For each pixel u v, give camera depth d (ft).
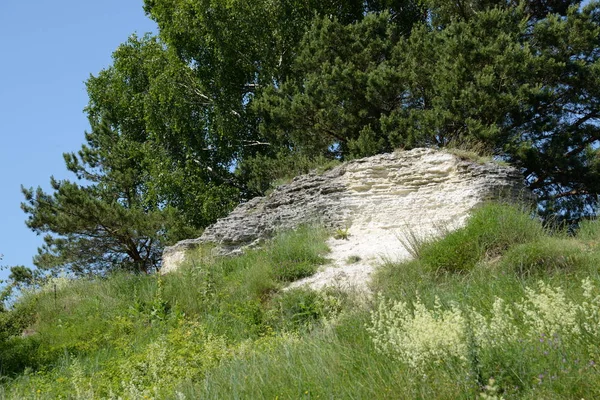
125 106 129.18
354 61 98.48
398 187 68.64
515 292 39.60
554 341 28.27
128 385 37.73
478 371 26.37
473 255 50.01
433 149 70.28
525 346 28.22
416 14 121.08
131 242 107.76
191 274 62.59
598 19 87.40
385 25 101.04
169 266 76.28
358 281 53.83
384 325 35.42
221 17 116.78
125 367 40.81
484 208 56.70
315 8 118.52
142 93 125.80
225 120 115.96
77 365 43.37
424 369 29.04
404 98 94.84
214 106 117.60
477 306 38.04
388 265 53.26
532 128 82.33
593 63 83.87
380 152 88.69
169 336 45.70
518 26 86.38
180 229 105.70
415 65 91.50
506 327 30.60
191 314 55.47
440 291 43.55
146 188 122.83
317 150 99.71
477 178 66.74
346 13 120.78
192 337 46.80
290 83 103.50
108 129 129.18
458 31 88.22
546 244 47.44
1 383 47.39
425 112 84.38
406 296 44.70
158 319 55.36
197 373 38.22
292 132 99.19
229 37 115.75
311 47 102.73
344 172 71.46
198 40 120.78
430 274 49.47
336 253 61.77
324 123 95.14
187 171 116.67
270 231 70.90
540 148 82.64
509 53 81.15
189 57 123.24
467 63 83.87
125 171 120.88
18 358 52.11
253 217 74.02
